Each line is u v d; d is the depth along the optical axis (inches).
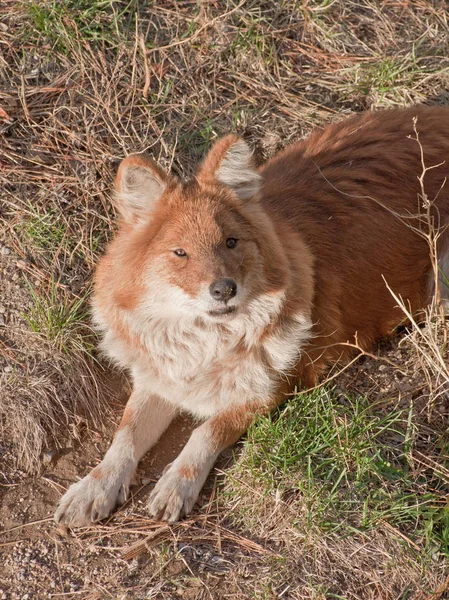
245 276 331.6
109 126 467.5
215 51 508.4
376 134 411.8
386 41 528.1
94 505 340.5
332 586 315.3
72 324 406.3
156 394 379.6
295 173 396.8
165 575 323.0
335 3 538.3
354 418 358.3
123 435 365.4
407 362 400.2
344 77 512.7
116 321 353.1
